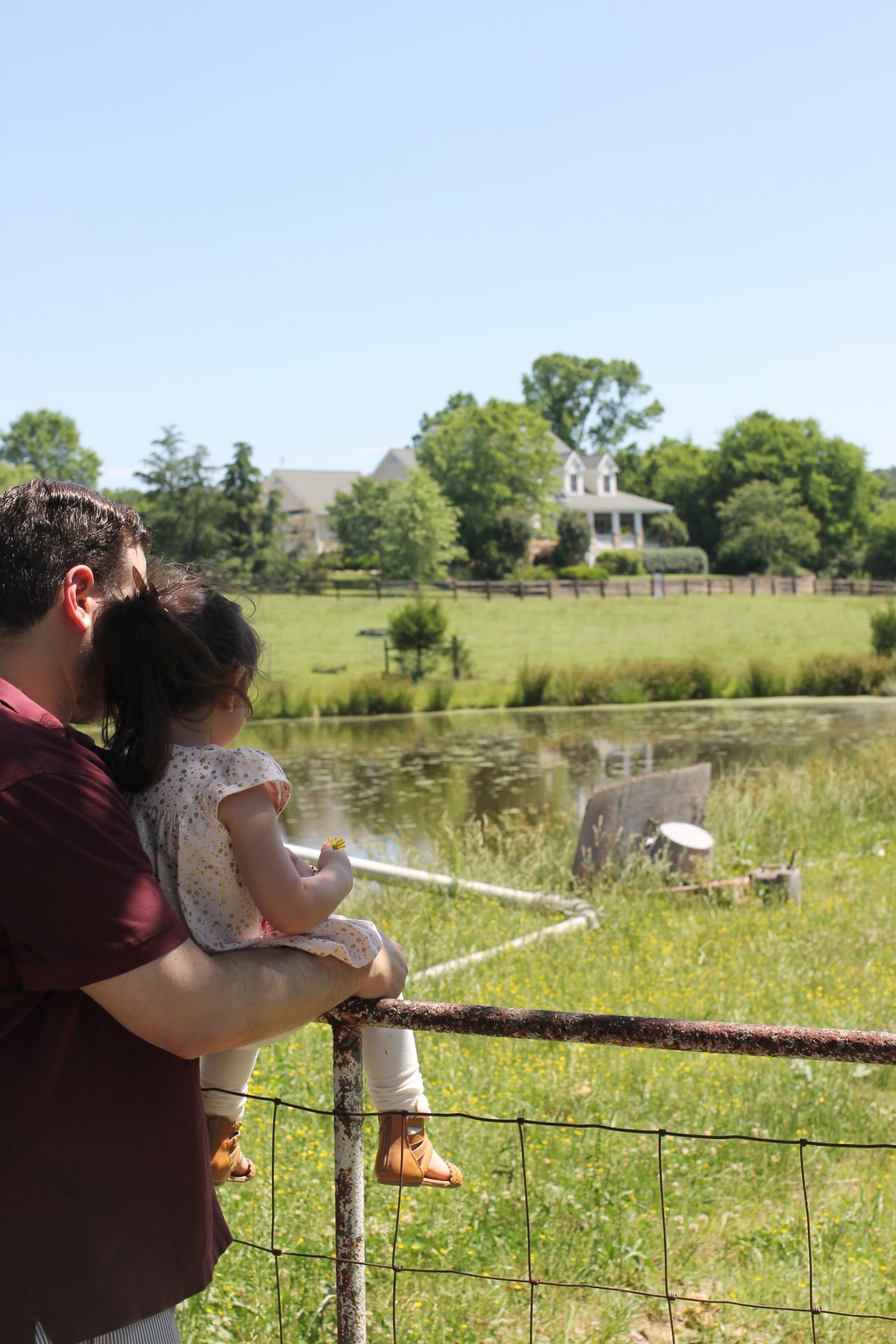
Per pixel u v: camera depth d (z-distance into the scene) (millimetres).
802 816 11156
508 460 72562
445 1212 3340
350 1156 1749
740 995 5688
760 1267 3156
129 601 1491
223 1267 2988
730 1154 3930
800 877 8078
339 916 1558
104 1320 1275
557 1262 3174
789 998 5641
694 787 9461
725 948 6707
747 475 87500
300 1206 3309
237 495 59781
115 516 1514
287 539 85062
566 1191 3506
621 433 107750
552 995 5852
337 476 89812
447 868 9188
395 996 1712
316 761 18969
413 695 28047
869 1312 2951
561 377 107875
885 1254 3225
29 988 1225
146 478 58781
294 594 51500
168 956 1239
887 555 80438
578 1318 2975
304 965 1455
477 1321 2934
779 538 79500
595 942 6977
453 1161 3707
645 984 5977
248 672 1646
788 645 37156
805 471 88125
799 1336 2869
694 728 21938
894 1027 5230
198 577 1685
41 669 1436
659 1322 2953
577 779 16062
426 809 13914
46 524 1429
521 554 71125
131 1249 1297
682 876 8547
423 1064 4637
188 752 1527
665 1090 4406
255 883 1476
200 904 1503
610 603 49625
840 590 56500
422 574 63406
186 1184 1356
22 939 1204
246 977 1348
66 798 1231
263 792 1520
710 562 84500
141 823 1534
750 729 21484
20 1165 1252
